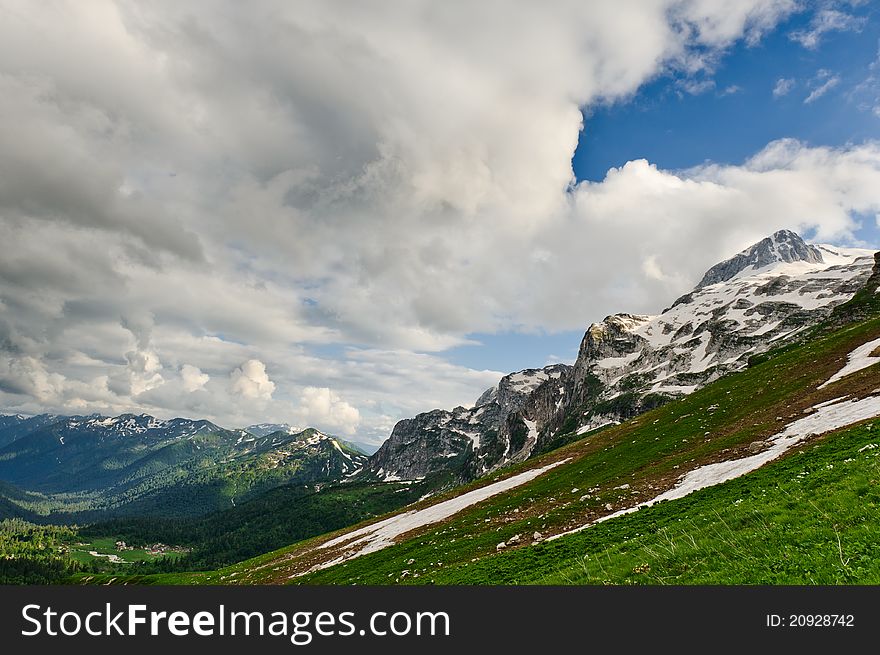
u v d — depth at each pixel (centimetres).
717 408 8244
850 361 7362
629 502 4828
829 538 2130
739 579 2086
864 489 2483
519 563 3653
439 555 5081
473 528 6003
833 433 4328
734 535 2539
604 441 9844
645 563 2650
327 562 7400
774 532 2392
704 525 2920
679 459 5881
